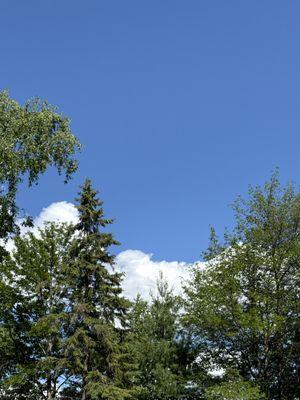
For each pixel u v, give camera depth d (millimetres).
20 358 29562
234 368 27625
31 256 30062
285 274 28203
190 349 29453
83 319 25094
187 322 28766
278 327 25516
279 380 27781
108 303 25953
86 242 26641
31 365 27938
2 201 21891
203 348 29375
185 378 28344
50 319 26016
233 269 27406
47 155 22219
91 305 25234
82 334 24453
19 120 21578
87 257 26375
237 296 27344
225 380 27391
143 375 28062
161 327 30234
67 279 26141
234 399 23688
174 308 30672
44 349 29281
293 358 28078
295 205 29062
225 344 28688
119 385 24891
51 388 27812
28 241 30641
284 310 26641
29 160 21750
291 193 29359
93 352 24922
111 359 25125
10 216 22562
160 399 27625
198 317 27969
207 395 24609
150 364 28266
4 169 21219
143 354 28344
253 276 28297
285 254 27391
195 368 29188
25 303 29734
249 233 29219
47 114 22359
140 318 30875
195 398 28219
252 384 25922
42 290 29969
